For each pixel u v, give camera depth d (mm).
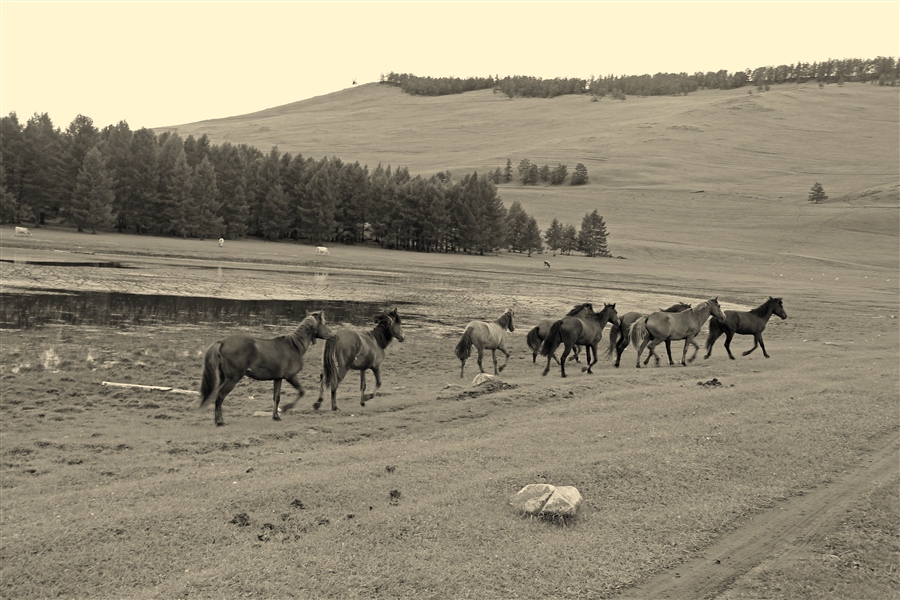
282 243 120562
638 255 137750
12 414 14836
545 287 66625
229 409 16500
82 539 8164
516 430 14148
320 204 121312
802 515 10023
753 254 139500
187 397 17391
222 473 10852
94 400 16484
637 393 18781
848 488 11164
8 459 11695
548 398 18141
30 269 48188
